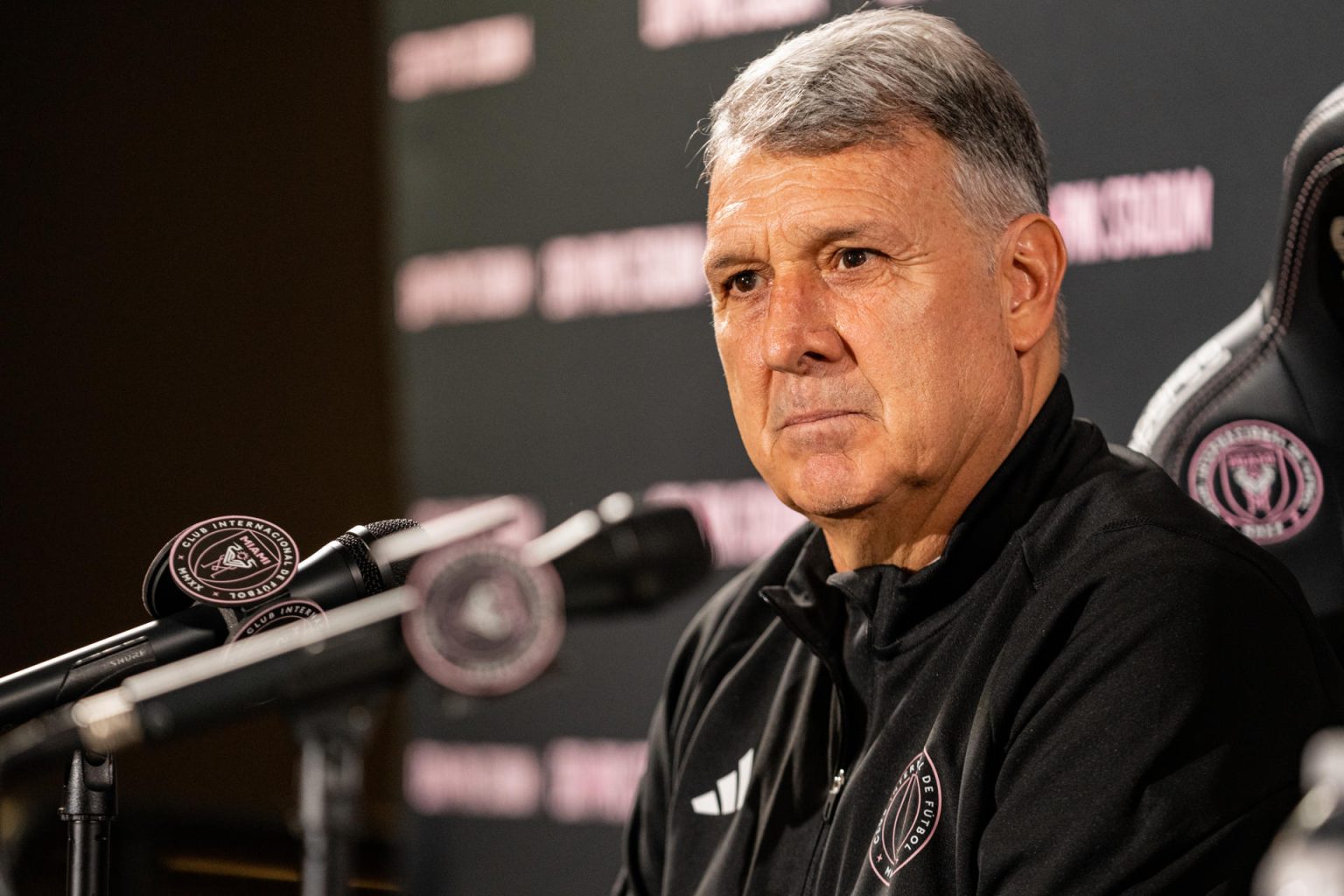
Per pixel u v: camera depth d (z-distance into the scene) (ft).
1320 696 14.03
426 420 33.01
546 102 31.42
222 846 35.65
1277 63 23.27
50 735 12.65
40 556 43.06
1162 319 24.30
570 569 13.11
